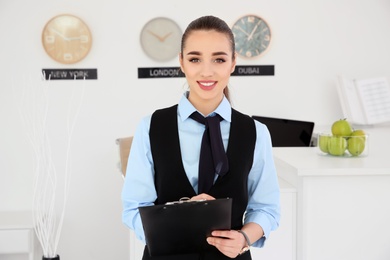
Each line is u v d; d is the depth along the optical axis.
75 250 4.35
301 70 4.39
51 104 4.21
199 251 1.52
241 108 4.37
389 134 3.81
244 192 1.61
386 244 2.62
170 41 4.24
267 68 4.35
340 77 4.18
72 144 4.26
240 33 4.29
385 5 4.39
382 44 4.43
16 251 3.79
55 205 4.28
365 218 2.60
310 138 3.78
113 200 4.34
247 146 1.61
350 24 4.38
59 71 4.19
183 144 1.60
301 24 4.35
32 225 3.79
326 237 2.59
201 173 1.57
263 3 4.31
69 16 4.13
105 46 4.21
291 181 2.71
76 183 4.30
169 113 1.64
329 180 2.56
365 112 4.18
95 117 4.26
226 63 1.52
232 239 1.47
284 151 3.15
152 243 1.47
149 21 4.21
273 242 2.66
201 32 1.51
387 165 2.60
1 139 4.19
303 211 2.56
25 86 4.17
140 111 4.29
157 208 1.41
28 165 4.22
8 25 4.12
